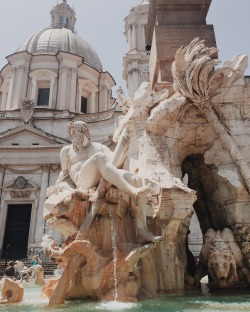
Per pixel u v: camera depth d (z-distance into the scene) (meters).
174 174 6.25
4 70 41.19
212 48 6.91
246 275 5.73
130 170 6.41
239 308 3.76
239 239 5.85
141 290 4.75
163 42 8.27
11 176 31.89
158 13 8.72
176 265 5.45
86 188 5.19
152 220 5.29
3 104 40.41
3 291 4.67
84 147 5.89
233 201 6.07
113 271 4.46
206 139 6.77
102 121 32.72
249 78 7.07
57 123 34.22
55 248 4.73
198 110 6.76
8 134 32.94
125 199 4.89
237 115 6.74
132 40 37.88
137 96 6.91
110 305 4.04
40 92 39.41
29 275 14.38
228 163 6.30
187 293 5.23
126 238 4.84
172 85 7.47
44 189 30.94
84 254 4.40
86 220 4.73
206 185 7.22
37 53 40.38
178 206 5.28
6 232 30.11
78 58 40.84
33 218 29.88
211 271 5.83
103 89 43.38
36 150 32.50
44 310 3.81
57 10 53.78
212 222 7.07
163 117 6.41
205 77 6.70
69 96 38.69
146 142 6.33
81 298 4.55
